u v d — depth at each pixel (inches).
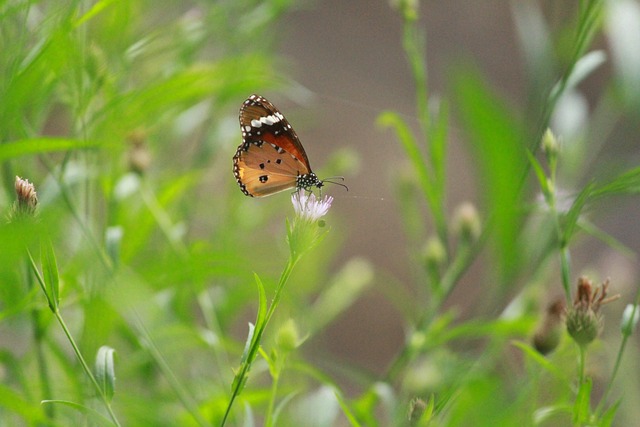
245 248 99.2
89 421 93.4
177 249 95.3
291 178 93.1
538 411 91.4
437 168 95.7
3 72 92.7
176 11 99.0
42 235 89.4
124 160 95.7
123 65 95.0
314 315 101.2
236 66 96.6
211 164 100.2
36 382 95.5
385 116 95.2
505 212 92.4
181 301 96.8
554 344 92.4
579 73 95.5
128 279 93.4
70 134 94.7
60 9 92.7
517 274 95.3
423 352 96.4
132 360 95.4
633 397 96.3
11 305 93.0
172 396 96.0
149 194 95.4
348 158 103.7
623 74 95.6
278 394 96.7
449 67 90.7
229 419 94.3
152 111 96.0
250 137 92.8
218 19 97.7
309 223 89.0
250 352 89.0
